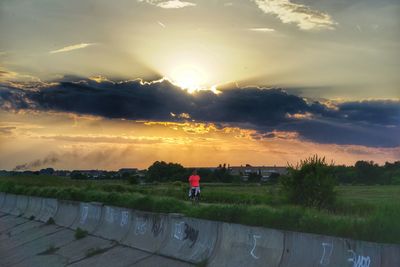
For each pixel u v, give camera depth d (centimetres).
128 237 1905
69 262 1912
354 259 1005
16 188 4531
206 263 1395
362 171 9300
